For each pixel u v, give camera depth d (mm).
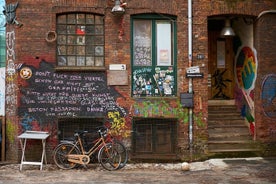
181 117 12562
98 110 12367
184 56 12562
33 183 9844
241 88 14297
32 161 12016
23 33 12109
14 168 11555
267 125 12961
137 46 12641
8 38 12453
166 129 12609
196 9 12602
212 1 12656
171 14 12562
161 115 12523
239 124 14141
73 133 12344
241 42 14227
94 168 11617
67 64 12383
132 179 10320
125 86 12445
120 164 11688
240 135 13469
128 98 12445
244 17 13227
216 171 11148
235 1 12742
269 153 12922
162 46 12703
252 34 13352
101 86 12383
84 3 12305
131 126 12422
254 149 12891
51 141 12156
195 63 12562
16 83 12117
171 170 11461
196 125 12562
